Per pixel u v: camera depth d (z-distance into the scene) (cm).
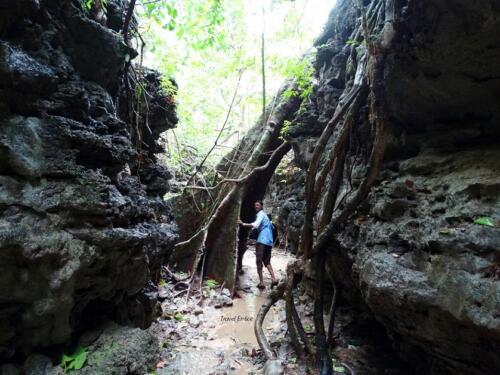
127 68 388
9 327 236
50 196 243
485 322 203
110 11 382
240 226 858
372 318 424
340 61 521
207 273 788
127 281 329
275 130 803
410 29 261
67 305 249
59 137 259
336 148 396
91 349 285
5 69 222
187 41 556
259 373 380
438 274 246
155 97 509
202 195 847
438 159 300
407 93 316
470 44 241
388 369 372
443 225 257
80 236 253
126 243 291
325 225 416
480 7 215
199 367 389
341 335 450
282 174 1127
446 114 316
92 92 325
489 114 288
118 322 346
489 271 211
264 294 721
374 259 310
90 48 319
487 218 223
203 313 595
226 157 888
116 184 340
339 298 507
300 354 401
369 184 353
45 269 234
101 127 309
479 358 235
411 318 274
